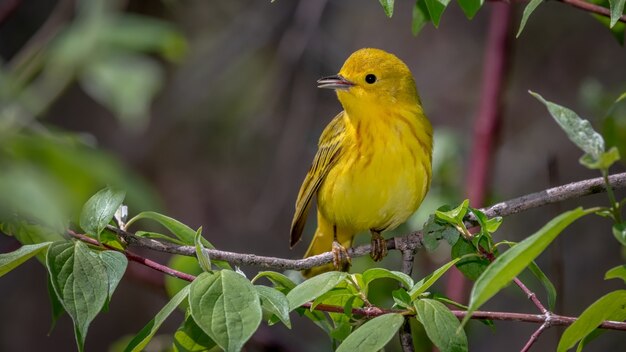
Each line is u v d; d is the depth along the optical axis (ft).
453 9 55.31
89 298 17.37
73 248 18.03
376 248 30.68
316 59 45.44
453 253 22.34
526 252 15.14
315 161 32.07
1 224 21.27
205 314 16.61
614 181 23.04
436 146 39.75
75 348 52.29
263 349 37.50
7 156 12.90
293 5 46.93
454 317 17.94
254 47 47.37
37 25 45.14
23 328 51.78
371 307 19.60
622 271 18.06
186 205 52.54
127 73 16.44
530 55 53.21
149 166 51.72
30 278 52.13
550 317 19.86
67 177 13.02
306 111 46.93
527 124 53.16
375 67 30.30
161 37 17.30
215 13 48.83
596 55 52.34
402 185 30.30
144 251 49.80
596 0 26.58
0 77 15.88
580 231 50.08
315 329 50.78
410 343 21.74
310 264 22.93
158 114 49.67
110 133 49.98
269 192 50.21
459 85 54.54
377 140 30.01
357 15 52.85
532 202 23.54
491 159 39.45
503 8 41.04
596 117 40.83
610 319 19.65
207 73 48.34
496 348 49.01
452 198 38.40
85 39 16.71
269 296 17.48
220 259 21.39
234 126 49.42
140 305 53.62
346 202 30.81
